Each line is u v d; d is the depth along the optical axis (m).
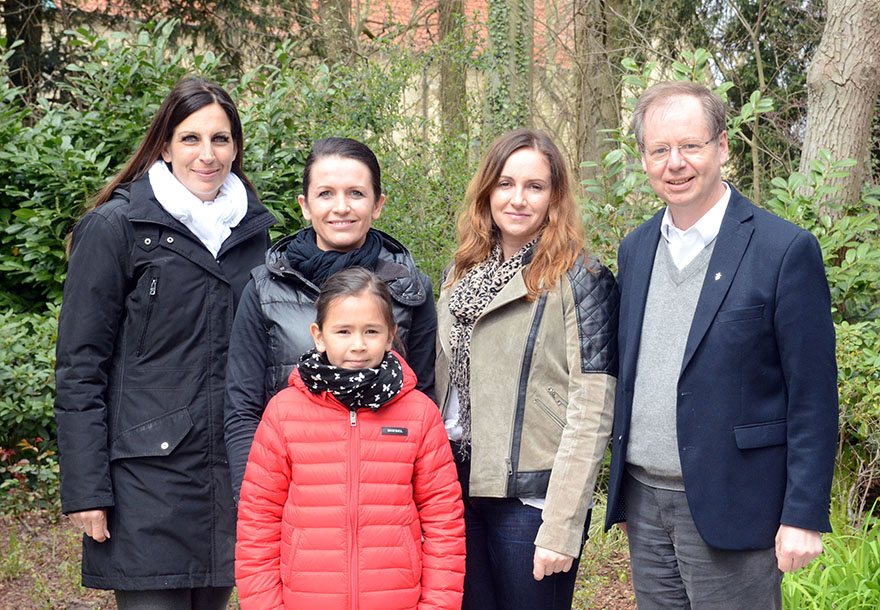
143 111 5.60
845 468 4.41
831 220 5.11
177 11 10.53
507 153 2.50
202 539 2.56
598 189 4.74
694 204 2.30
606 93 10.92
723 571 2.25
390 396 2.24
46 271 5.39
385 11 11.74
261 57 10.93
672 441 2.28
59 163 5.37
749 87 10.48
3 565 4.02
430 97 9.39
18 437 4.93
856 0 5.56
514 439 2.42
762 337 2.16
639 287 2.39
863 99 5.66
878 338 4.41
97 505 2.43
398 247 2.65
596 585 3.90
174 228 2.55
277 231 5.64
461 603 2.48
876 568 3.39
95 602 3.83
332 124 5.68
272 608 2.21
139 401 2.52
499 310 2.48
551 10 11.49
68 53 10.12
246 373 2.44
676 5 10.71
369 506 2.19
